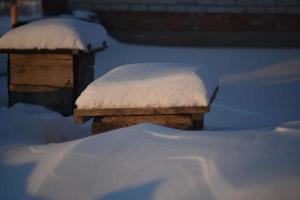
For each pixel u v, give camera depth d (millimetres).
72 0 11148
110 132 2799
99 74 7918
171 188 2203
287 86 7121
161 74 3129
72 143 2746
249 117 5246
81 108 3029
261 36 10906
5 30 10008
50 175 2480
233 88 7000
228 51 10195
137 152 2520
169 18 11000
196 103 2930
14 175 2572
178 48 10609
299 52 10062
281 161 2295
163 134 2691
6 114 4039
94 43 4770
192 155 2408
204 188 2166
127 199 2189
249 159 2326
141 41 11133
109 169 2422
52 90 4543
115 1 11047
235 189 2111
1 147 3129
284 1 10742
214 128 3928
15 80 4613
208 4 10883
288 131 2672
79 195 2295
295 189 2080
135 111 2986
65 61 4461
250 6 10812
